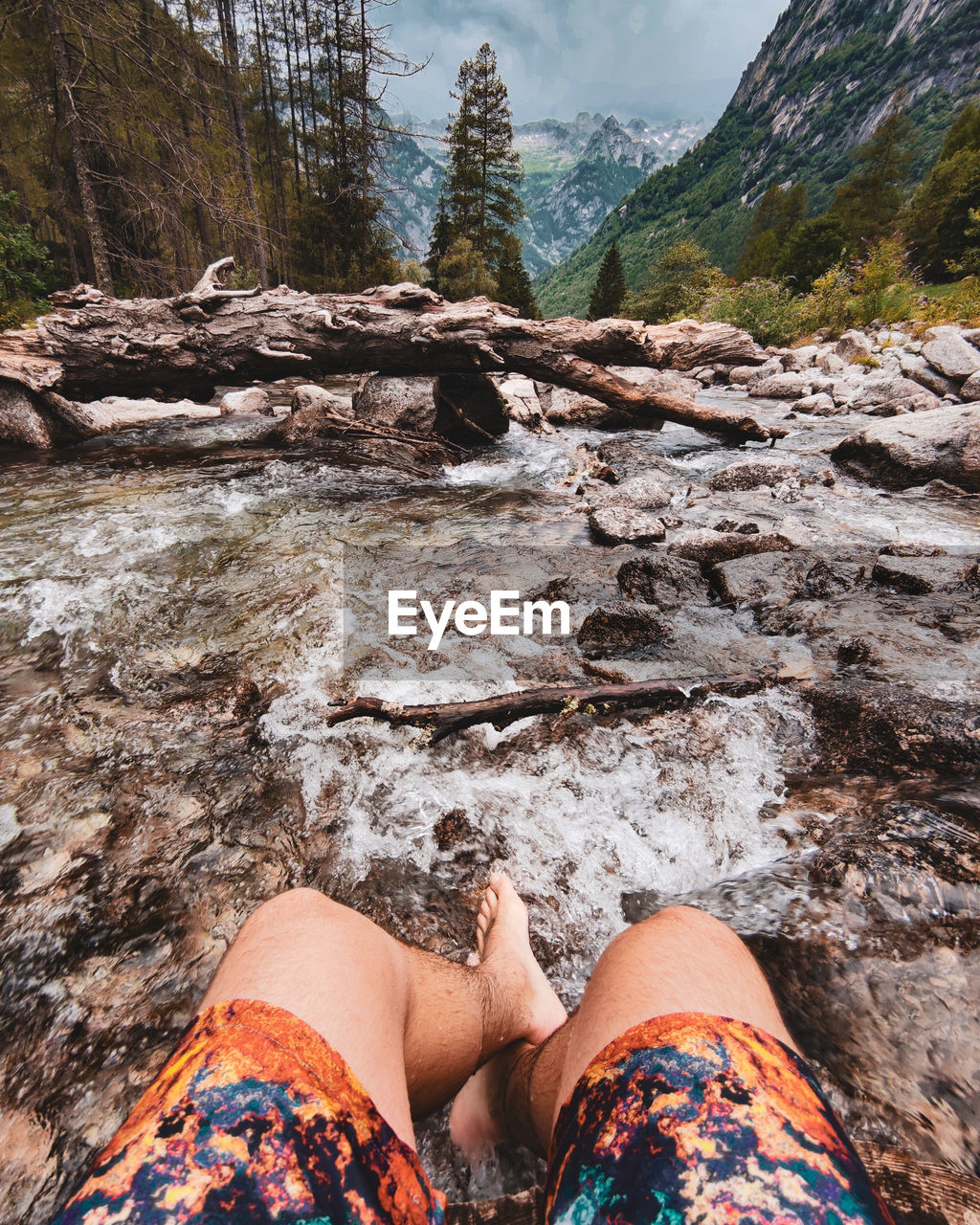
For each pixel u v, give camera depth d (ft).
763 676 8.02
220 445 21.25
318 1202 1.31
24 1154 3.49
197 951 4.69
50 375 19.45
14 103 42.50
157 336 20.26
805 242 104.99
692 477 19.06
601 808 6.11
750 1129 1.44
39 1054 4.00
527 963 3.98
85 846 5.60
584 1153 1.58
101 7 34.35
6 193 46.83
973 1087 3.54
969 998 3.97
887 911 4.56
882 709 6.78
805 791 6.23
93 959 4.61
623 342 20.70
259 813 6.04
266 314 20.67
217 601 10.27
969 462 16.34
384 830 5.84
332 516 14.57
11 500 14.99
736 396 36.17
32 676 8.30
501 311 22.16
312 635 9.29
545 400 29.58
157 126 36.81
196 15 63.67
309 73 74.54
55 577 10.93
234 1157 1.32
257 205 62.34
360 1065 1.75
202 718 7.36
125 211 41.22
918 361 29.81
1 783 6.35
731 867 5.41
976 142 138.10
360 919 2.40
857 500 15.75
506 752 6.84
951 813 5.32
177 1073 1.58
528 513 15.12
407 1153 1.65
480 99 109.09
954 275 102.63
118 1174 1.26
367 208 73.31
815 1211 1.25
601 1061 1.85
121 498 15.31
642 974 2.13
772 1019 2.03
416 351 20.89
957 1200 2.83
